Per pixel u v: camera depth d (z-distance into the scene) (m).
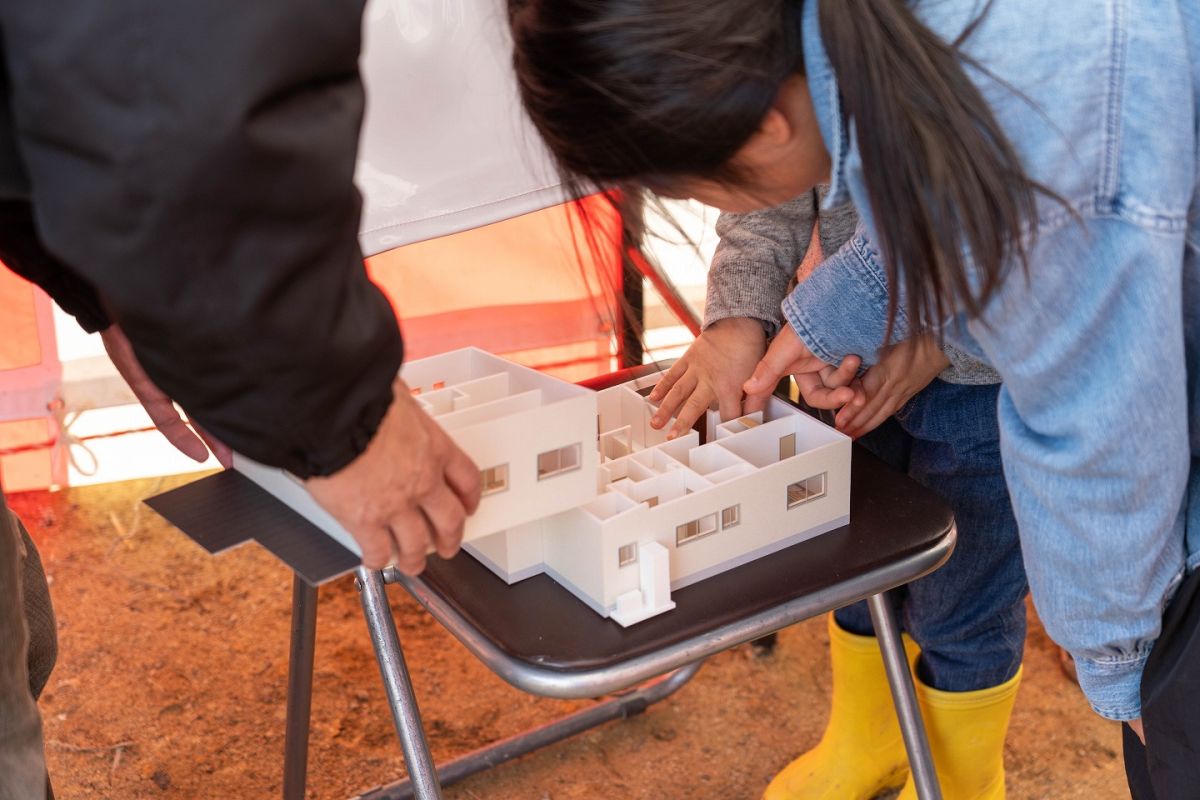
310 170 0.62
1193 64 0.72
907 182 0.68
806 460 0.99
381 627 1.01
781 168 0.77
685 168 0.75
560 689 0.87
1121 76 0.69
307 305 0.65
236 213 0.61
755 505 0.97
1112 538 0.78
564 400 0.88
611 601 0.92
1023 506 0.82
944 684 1.31
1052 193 0.68
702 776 1.61
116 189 0.59
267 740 1.68
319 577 0.81
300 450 0.70
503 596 0.96
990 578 1.27
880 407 1.15
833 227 1.20
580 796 1.57
